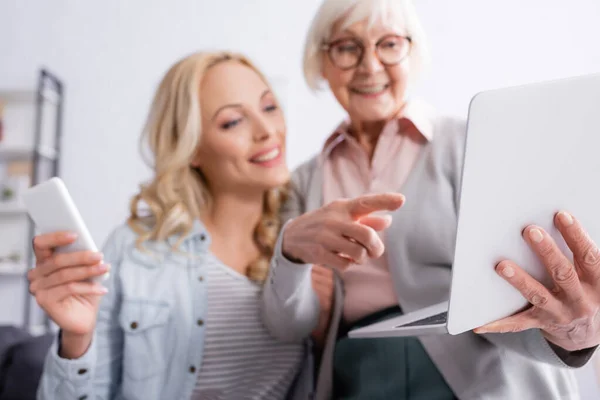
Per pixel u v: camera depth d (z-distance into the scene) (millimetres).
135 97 3943
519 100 612
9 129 4098
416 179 1204
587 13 2832
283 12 3707
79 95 4012
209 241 1299
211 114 1274
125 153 3910
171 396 1183
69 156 3951
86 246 895
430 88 2973
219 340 1223
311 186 1361
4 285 3959
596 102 638
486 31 2955
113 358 1235
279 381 1253
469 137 610
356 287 1214
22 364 1588
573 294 704
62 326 941
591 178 667
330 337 1206
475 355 1058
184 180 1336
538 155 638
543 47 2875
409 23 1244
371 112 1253
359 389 1111
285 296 1112
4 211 3947
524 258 693
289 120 3391
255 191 1315
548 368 1082
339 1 1238
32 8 4160
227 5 3809
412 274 1150
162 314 1214
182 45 3891
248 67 1380
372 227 908
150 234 1299
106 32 4039
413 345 1117
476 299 677
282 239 1052
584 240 680
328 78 1319
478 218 639
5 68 4156
